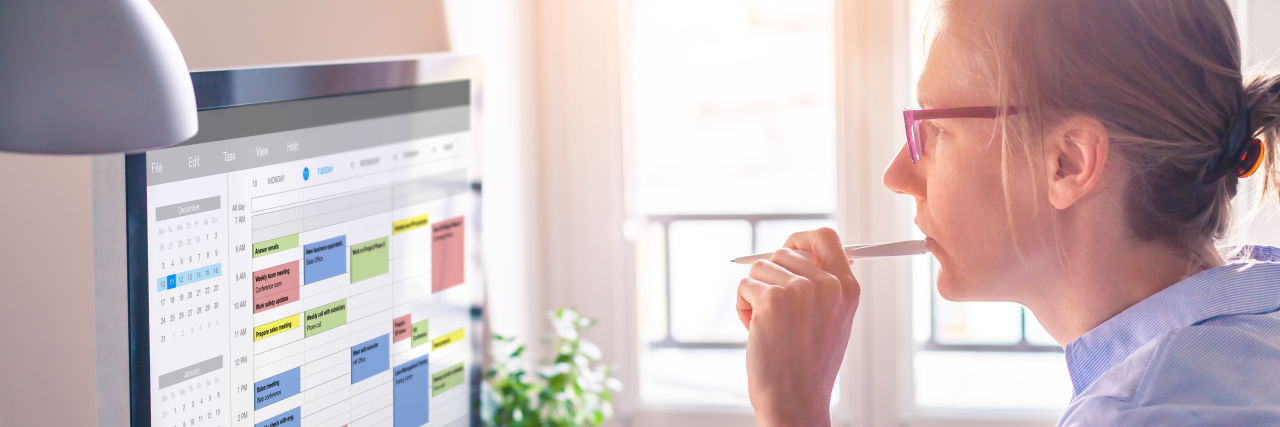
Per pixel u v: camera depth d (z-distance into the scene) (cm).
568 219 224
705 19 220
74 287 70
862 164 212
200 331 74
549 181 223
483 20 175
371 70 92
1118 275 59
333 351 91
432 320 107
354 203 91
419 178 102
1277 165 64
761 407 69
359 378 95
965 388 235
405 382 103
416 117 100
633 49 221
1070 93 56
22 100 43
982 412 224
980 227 62
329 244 88
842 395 223
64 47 44
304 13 114
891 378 220
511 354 176
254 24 103
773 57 219
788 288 69
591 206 223
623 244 224
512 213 195
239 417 79
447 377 111
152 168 68
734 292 239
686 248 240
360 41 129
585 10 215
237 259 77
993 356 245
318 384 89
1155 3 54
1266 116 57
